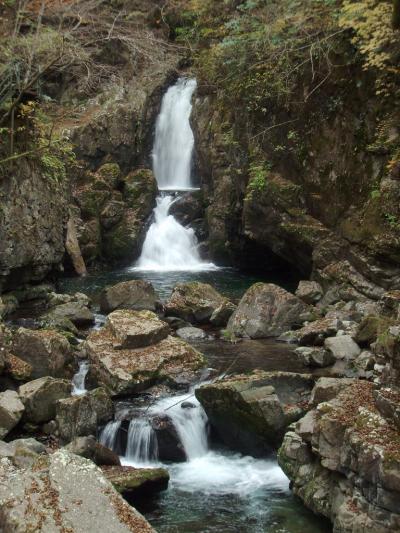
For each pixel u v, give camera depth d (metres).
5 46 13.33
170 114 25.31
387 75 12.77
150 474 7.34
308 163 15.12
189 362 10.05
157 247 22.28
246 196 17.03
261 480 7.63
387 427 6.11
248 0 16.27
